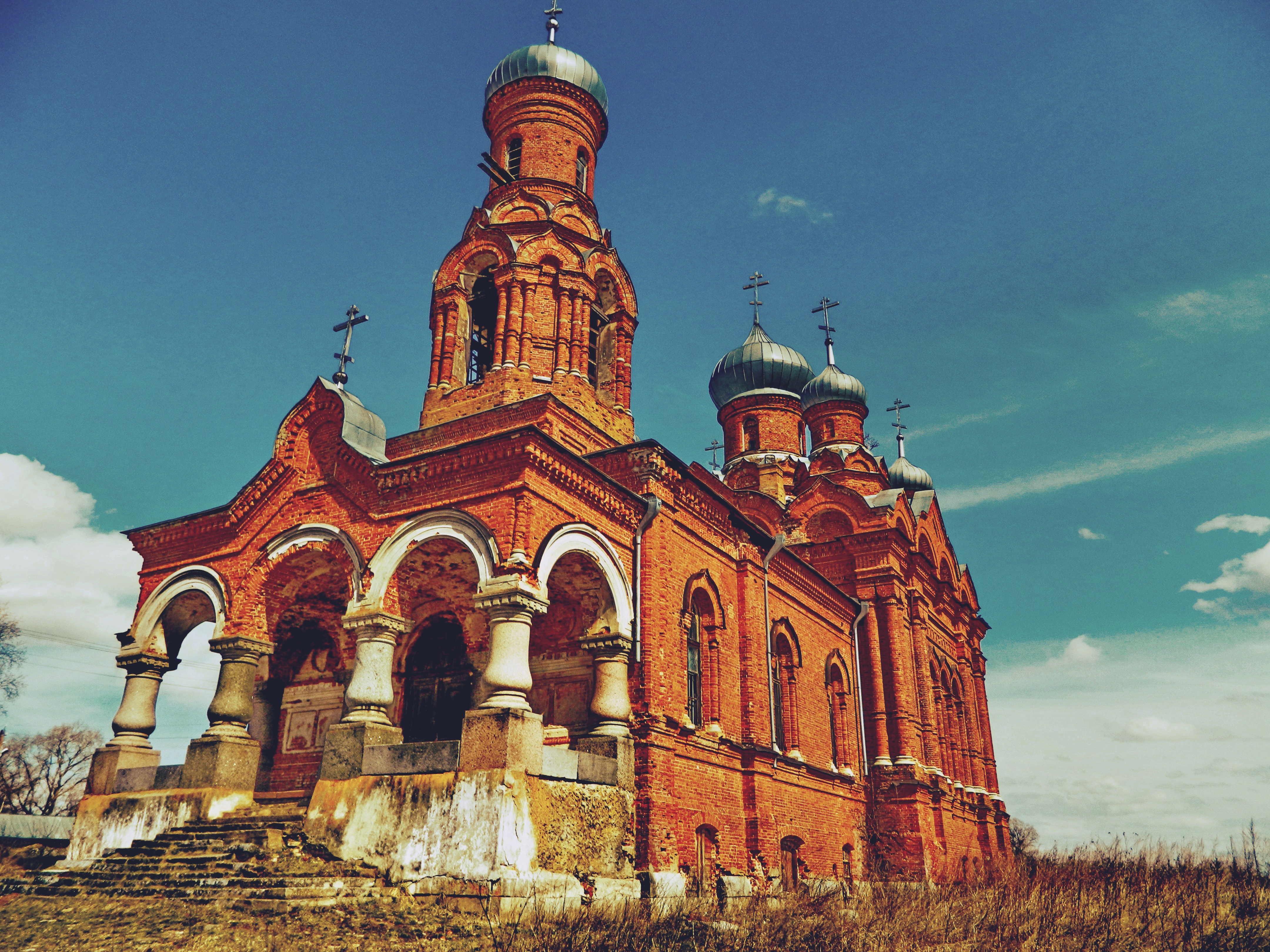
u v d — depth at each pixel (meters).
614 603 17.45
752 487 37.12
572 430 21.39
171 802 17.36
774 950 12.48
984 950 13.35
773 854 20.25
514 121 26.39
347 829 14.84
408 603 17.23
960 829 30.70
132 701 19.84
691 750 18.56
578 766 15.43
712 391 40.50
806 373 39.75
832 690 26.98
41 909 13.60
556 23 27.72
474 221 24.36
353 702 16.09
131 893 13.90
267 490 19.39
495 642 15.18
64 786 64.81
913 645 29.83
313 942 11.16
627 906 13.34
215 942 11.11
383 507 17.52
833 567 30.30
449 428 22.09
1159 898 17.64
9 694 44.16
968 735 34.78
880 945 13.16
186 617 20.97
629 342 24.66
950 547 36.38
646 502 18.70
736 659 21.33
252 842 15.10
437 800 14.17
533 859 13.75
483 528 15.98
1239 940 14.27
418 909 12.93
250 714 18.36
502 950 11.02
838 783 25.20
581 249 23.94
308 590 19.88
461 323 23.86
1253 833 21.14
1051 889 18.19
